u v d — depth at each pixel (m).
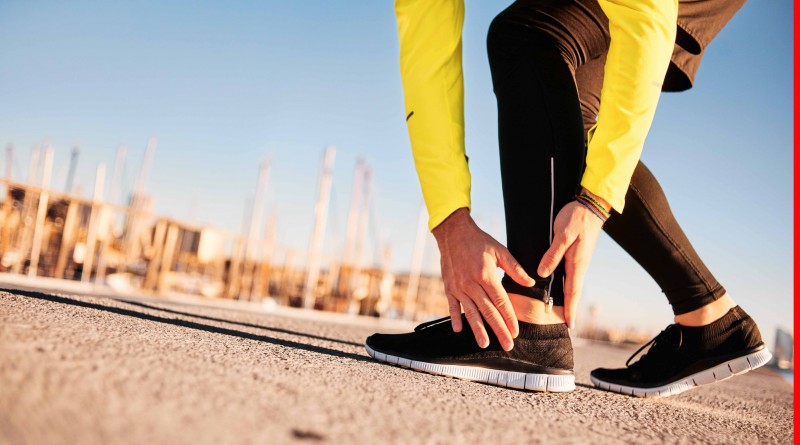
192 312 1.81
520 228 1.03
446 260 1.09
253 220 11.57
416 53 1.10
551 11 1.10
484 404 0.79
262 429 0.48
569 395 1.08
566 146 1.02
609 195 0.98
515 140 1.05
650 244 1.21
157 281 8.22
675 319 1.30
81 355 0.64
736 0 1.21
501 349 1.06
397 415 0.62
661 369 1.30
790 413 1.33
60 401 0.46
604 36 1.17
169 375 0.62
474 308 1.05
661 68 0.97
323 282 13.06
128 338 0.82
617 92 0.97
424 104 1.09
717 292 1.25
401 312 14.70
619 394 1.30
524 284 1.02
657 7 0.95
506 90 1.09
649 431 0.78
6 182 6.16
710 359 1.26
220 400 0.55
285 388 0.66
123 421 0.44
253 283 10.70
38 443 0.37
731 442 0.78
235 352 0.88
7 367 0.53
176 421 0.46
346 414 0.58
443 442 0.54
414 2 1.11
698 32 1.16
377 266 14.60
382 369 1.00
